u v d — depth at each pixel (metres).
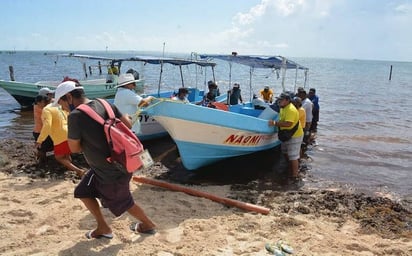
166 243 4.75
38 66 63.22
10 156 8.94
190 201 6.26
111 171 4.12
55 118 7.39
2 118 15.65
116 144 3.99
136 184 7.04
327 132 14.33
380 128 15.61
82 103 4.20
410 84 48.84
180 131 7.54
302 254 4.64
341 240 5.12
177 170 8.59
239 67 79.12
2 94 23.47
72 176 7.39
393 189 8.06
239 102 14.73
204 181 7.95
